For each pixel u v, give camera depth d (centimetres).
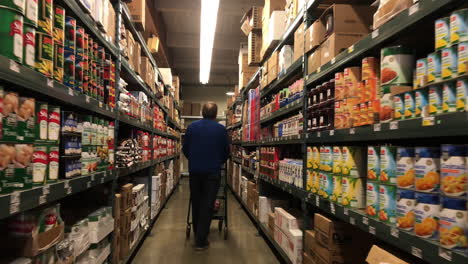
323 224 190
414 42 156
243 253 313
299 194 245
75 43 157
